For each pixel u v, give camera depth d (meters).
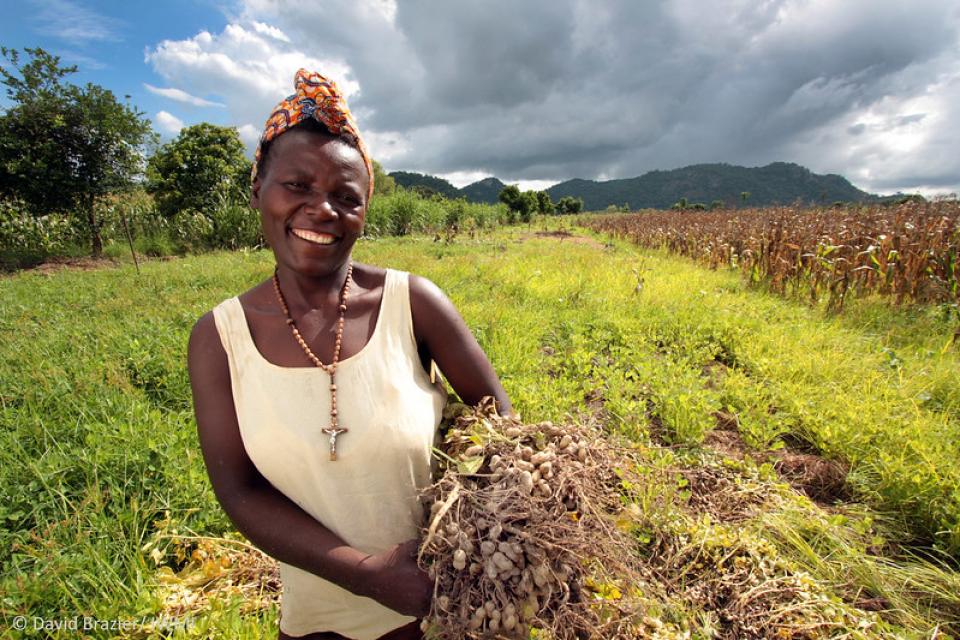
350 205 1.15
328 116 1.11
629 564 1.38
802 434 4.02
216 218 18.33
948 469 3.22
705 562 2.56
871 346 5.79
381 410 1.17
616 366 5.05
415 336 1.33
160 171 20.06
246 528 1.18
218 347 1.20
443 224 26.53
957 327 6.11
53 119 14.52
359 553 1.14
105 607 2.24
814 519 2.91
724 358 5.69
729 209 24.06
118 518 2.68
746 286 9.87
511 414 1.46
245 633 2.11
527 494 1.14
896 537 3.00
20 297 8.39
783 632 2.21
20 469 3.12
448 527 1.10
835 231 10.45
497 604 1.06
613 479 1.47
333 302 1.22
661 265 12.23
